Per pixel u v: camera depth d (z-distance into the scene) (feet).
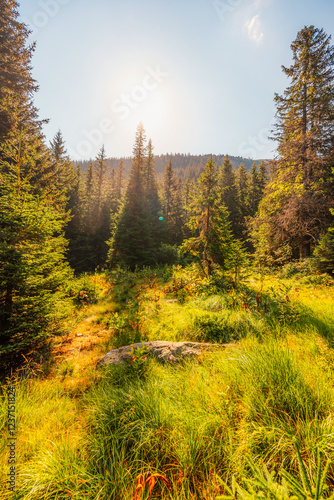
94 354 15.35
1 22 37.19
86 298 31.83
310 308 16.30
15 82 39.45
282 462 5.02
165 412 7.23
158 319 20.18
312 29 49.21
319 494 3.95
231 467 5.48
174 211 132.46
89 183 125.49
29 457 6.55
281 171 52.39
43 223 16.69
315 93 47.55
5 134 33.99
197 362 11.10
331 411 6.20
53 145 92.32
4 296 15.64
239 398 7.32
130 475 5.49
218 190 48.03
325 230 42.06
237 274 28.81
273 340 10.99
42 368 13.44
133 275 54.95
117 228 82.53
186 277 38.50
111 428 7.56
